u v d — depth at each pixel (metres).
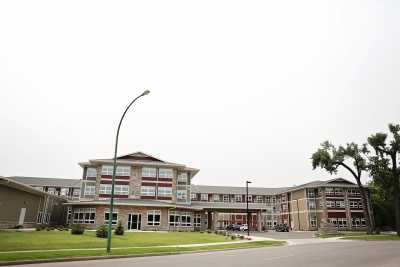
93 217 45.19
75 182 75.81
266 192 86.69
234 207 55.28
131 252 19.00
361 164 52.62
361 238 40.81
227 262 15.36
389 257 18.06
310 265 14.33
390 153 50.44
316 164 55.00
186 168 55.09
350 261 15.97
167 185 52.97
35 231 32.94
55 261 15.45
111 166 52.25
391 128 50.28
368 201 70.56
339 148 53.97
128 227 44.81
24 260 14.66
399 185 51.34
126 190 51.47
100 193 50.69
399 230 46.91
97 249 20.28
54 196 48.84
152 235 34.69
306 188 73.19
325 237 43.91
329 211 69.00
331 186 70.44
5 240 22.91
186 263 14.92
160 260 16.25
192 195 81.25
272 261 15.82
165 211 46.50
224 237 36.19
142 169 52.84
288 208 80.44
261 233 52.53
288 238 41.50
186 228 48.50
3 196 34.34
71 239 26.12
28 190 39.22
